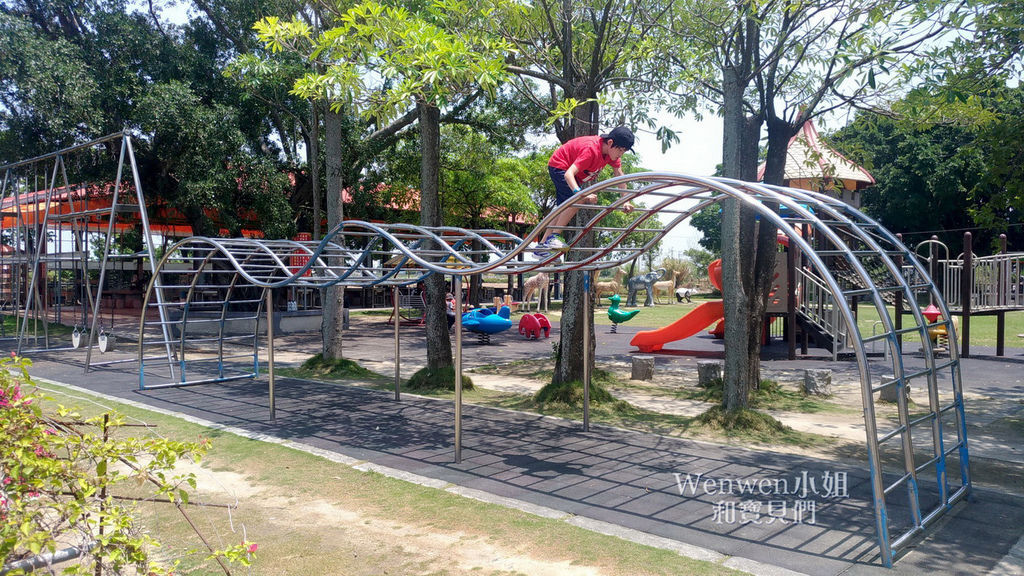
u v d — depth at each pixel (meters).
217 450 7.30
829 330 15.12
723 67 8.77
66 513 2.70
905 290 5.18
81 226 19.78
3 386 2.97
